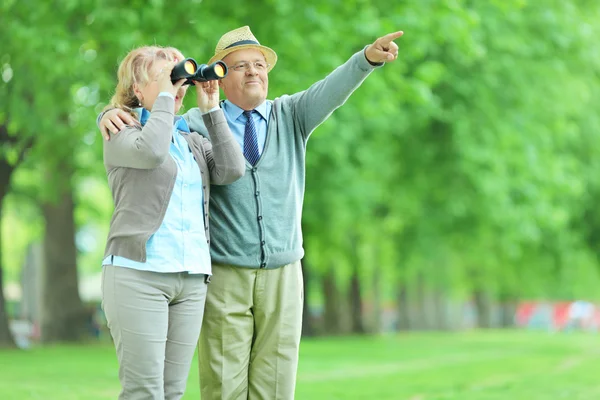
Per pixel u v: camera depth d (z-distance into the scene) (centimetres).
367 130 3816
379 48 1004
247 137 1029
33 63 2742
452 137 4041
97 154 3006
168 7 2723
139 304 891
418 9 3044
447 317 9550
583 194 5012
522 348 4341
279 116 1051
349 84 1024
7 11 2836
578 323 11794
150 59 937
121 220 906
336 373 2575
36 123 3092
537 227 4456
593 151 4841
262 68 1036
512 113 3984
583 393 1978
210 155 988
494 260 5747
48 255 4266
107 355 3142
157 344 897
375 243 5869
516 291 9406
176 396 933
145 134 884
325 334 6184
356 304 6375
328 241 5306
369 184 3812
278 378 1038
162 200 908
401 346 4338
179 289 917
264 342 1041
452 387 2133
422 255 5019
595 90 4534
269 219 1020
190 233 927
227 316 1019
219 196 1015
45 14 2742
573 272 6369
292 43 2703
